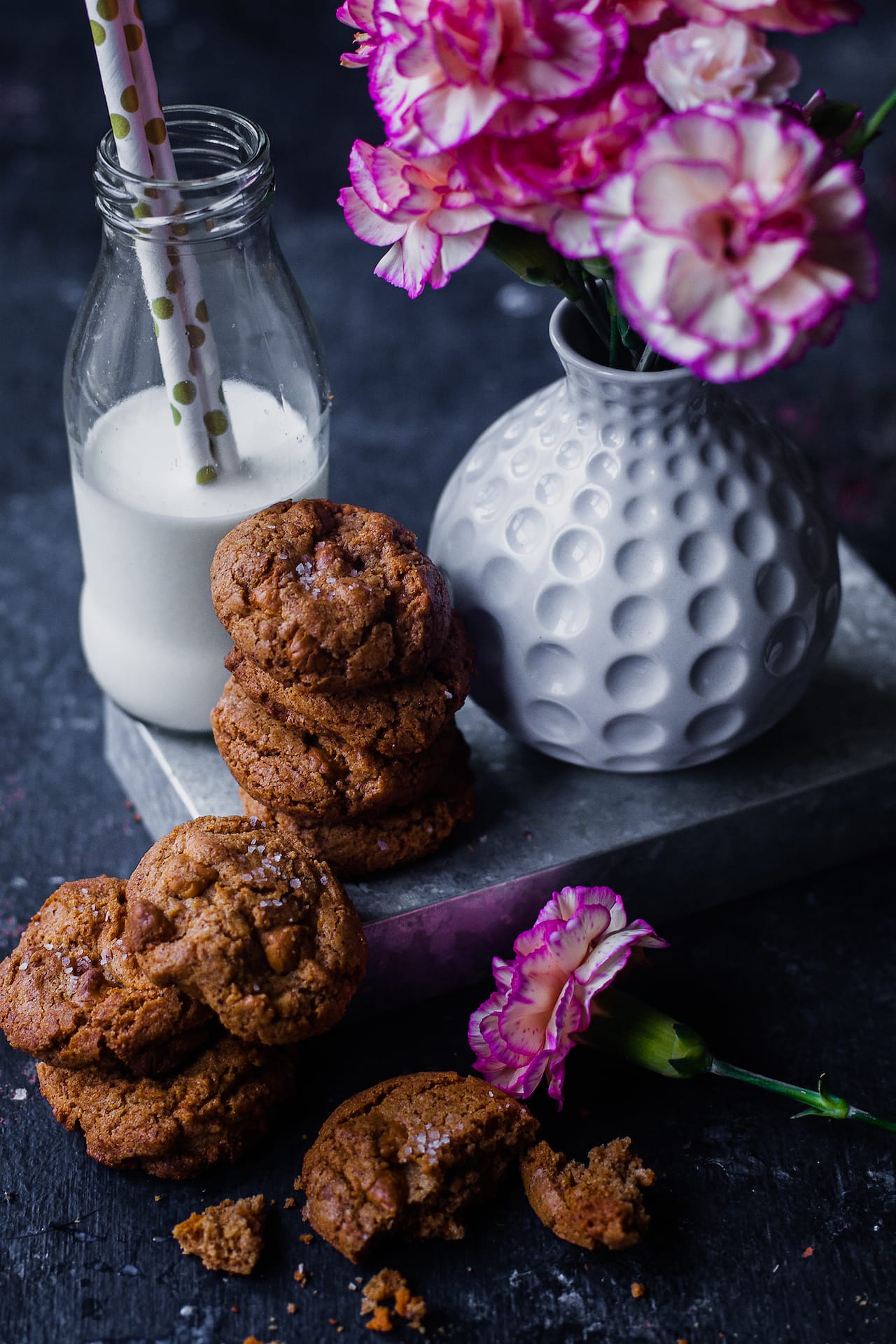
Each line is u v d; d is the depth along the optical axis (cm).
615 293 52
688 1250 53
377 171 50
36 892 61
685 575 55
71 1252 53
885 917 61
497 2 47
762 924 60
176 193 53
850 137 50
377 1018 58
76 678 68
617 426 55
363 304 85
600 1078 56
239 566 53
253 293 56
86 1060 53
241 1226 53
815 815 60
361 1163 53
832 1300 52
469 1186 53
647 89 48
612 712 56
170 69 101
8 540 73
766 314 47
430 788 56
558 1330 52
